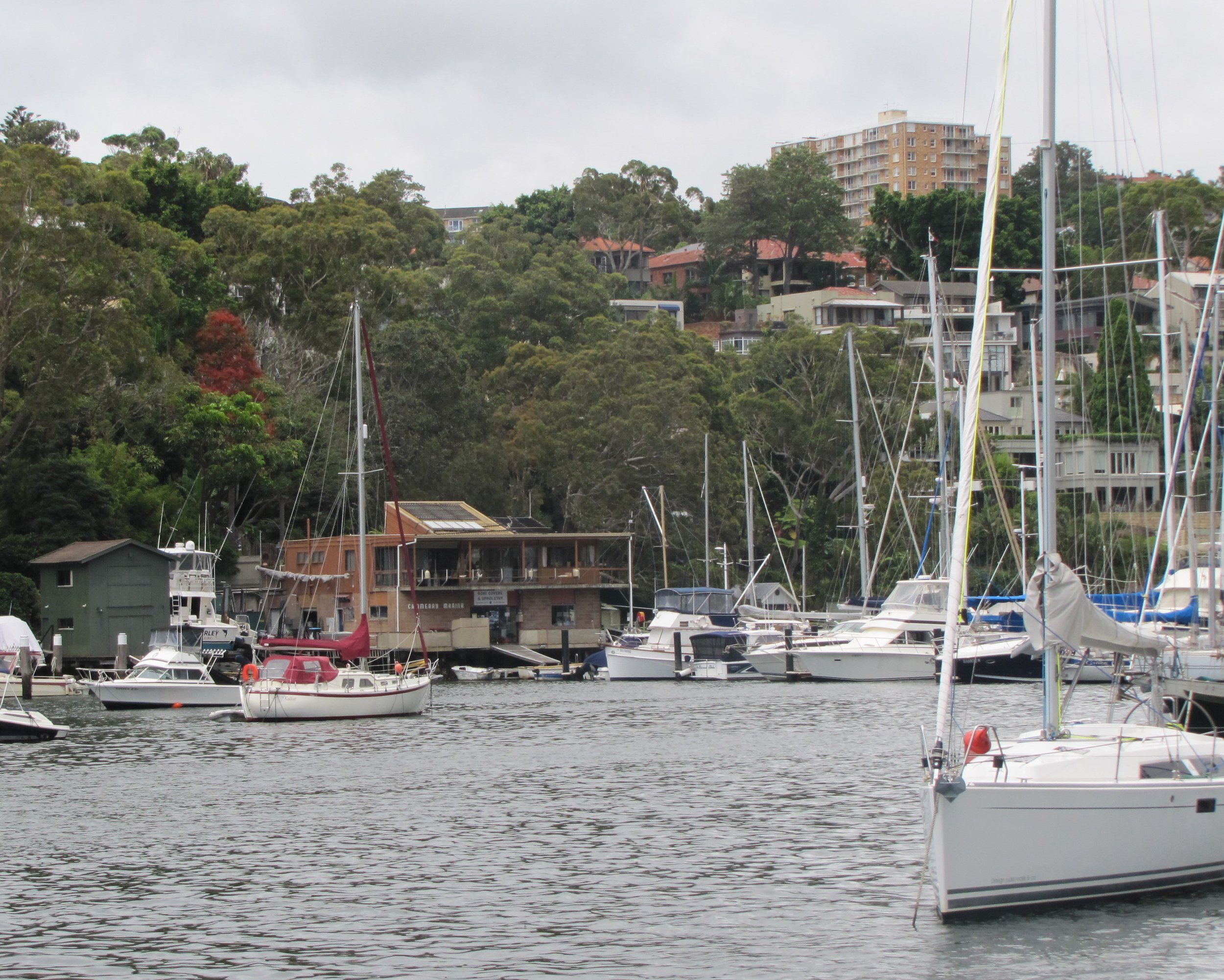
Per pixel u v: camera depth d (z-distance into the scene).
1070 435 85.62
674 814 37.81
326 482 109.94
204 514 100.44
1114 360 89.69
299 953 25.22
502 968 24.17
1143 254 88.00
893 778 43.06
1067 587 27.38
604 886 29.77
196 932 26.66
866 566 96.19
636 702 74.31
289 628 104.88
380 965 24.44
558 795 41.56
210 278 119.75
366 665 75.50
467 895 29.17
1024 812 25.22
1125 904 26.14
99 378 91.25
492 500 118.00
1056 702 28.38
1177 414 83.75
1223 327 77.12
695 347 151.00
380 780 45.44
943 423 84.31
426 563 102.88
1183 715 38.41
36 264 89.19
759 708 68.00
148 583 87.38
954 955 23.86
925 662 82.56
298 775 46.69
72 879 31.09
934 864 25.94
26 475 92.94
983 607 86.19
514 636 106.62
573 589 108.50
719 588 115.31
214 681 78.06
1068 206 97.88
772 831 35.09
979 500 99.19
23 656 76.81
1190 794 26.52
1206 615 55.41
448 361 119.81
